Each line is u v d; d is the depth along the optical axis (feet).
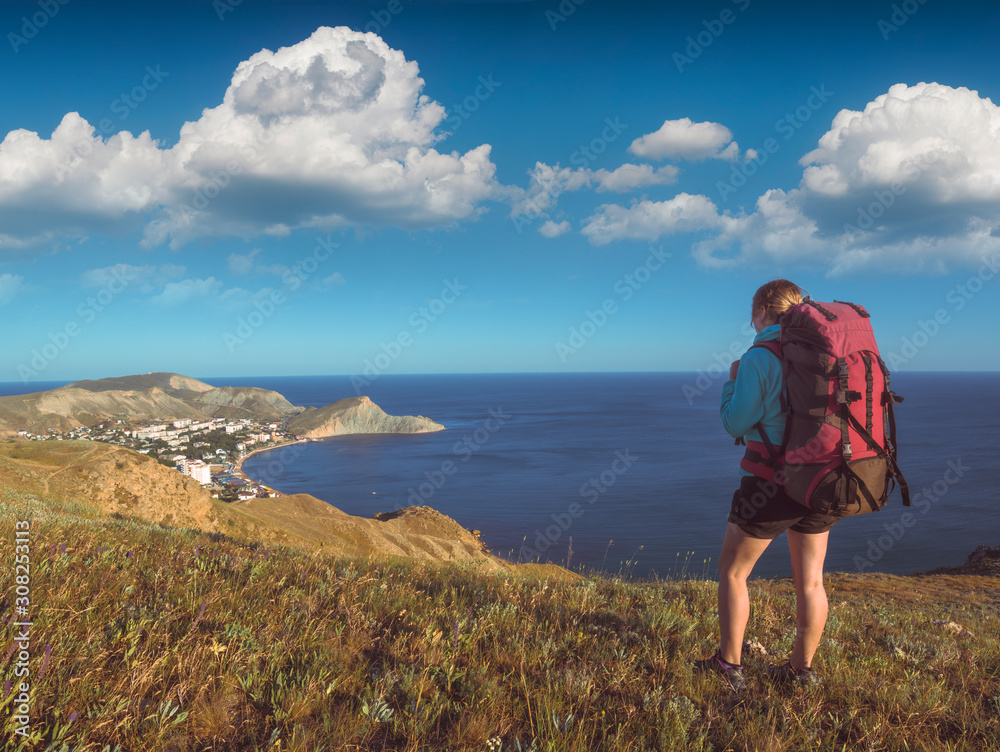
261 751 7.52
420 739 8.29
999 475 419.74
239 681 9.08
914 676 12.33
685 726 9.00
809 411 9.09
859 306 10.15
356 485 479.41
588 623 14.80
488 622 13.51
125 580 13.23
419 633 12.23
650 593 19.99
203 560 15.99
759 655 13.12
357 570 18.57
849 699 10.73
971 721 10.36
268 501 143.23
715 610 17.93
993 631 23.89
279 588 14.65
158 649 9.71
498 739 8.17
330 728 8.25
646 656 12.37
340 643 11.35
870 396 9.09
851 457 8.88
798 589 10.92
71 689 8.02
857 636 16.57
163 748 7.45
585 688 10.24
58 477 85.25
